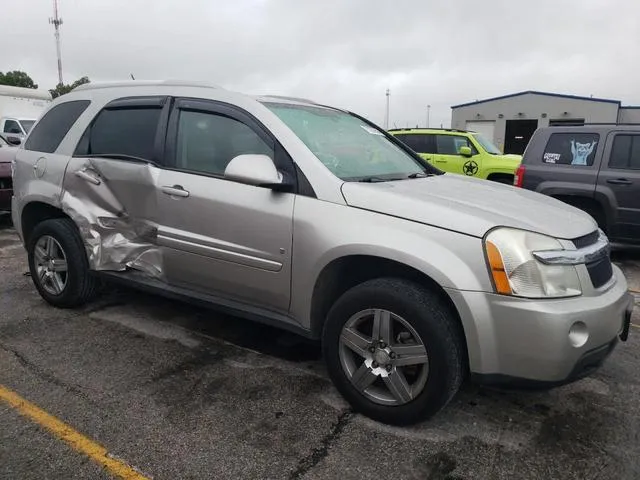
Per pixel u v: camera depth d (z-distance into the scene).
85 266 4.35
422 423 2.97
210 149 3.58
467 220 2.72
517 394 3.33
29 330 4.12
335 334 3.03
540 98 35.94
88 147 4.21
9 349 3.78
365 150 3.76
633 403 3.26
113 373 3.46
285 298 3.24
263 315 3.41
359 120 4.33
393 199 2.91
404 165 3.93
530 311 2.54
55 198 4.29
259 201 3.24
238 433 2.83
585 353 2.62
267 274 3.25
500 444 2.81
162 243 3.72
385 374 2.88
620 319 2.83
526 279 2.58
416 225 2.79
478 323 2.62
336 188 3.05
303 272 3.10
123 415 2.97
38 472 2.50
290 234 3.12
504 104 37.19
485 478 2.54
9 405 3.05
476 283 2.62
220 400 3.16
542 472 2.59
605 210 6.92
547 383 2.60
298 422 2.95
